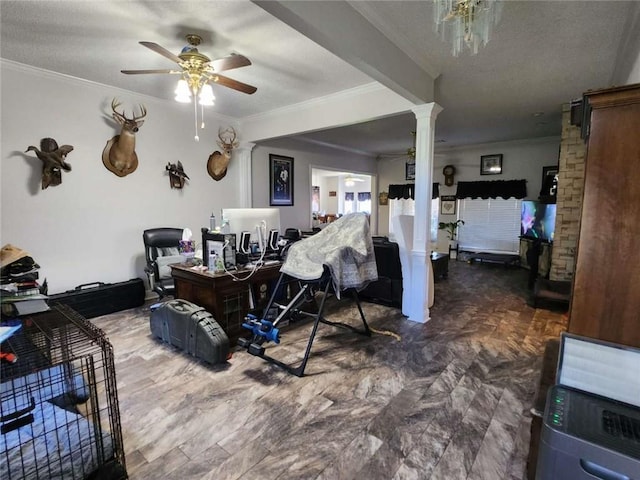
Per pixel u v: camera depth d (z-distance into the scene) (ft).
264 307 10.97
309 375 8.36
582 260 4.79
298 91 13.33
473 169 25.55
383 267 14.02
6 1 7.39
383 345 10.14
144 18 8.12
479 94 12.89
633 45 7.99
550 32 8.21
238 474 5.33
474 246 26.02
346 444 5.98
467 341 10.44
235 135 17.15
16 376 4.50
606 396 4.19
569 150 14.19
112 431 5.25
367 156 29.50
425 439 6.10
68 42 9.37
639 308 4.50
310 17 6.27
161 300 13.92
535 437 5.07
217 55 10.11
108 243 13.60
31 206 11.58
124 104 13.69
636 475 3.16
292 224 22.41
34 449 4.54
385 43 8.41
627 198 4.46
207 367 8.73
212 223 11.85
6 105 10.84
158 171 15.05
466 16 5.72
